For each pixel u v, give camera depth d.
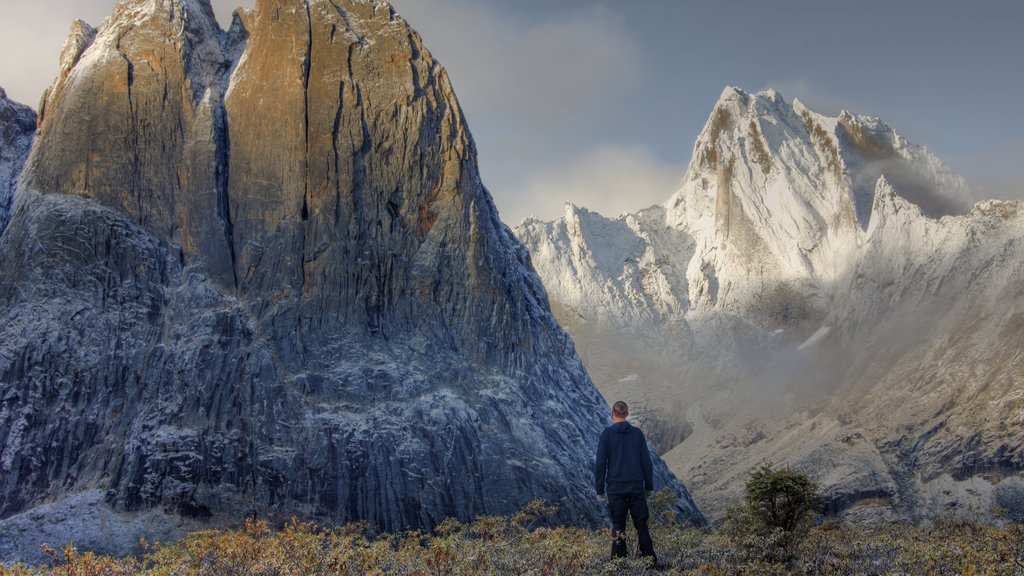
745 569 18.67
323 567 17.47
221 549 19.56
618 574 17.61
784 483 26.09
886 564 18.72
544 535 23.03
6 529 34.59
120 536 35.12
